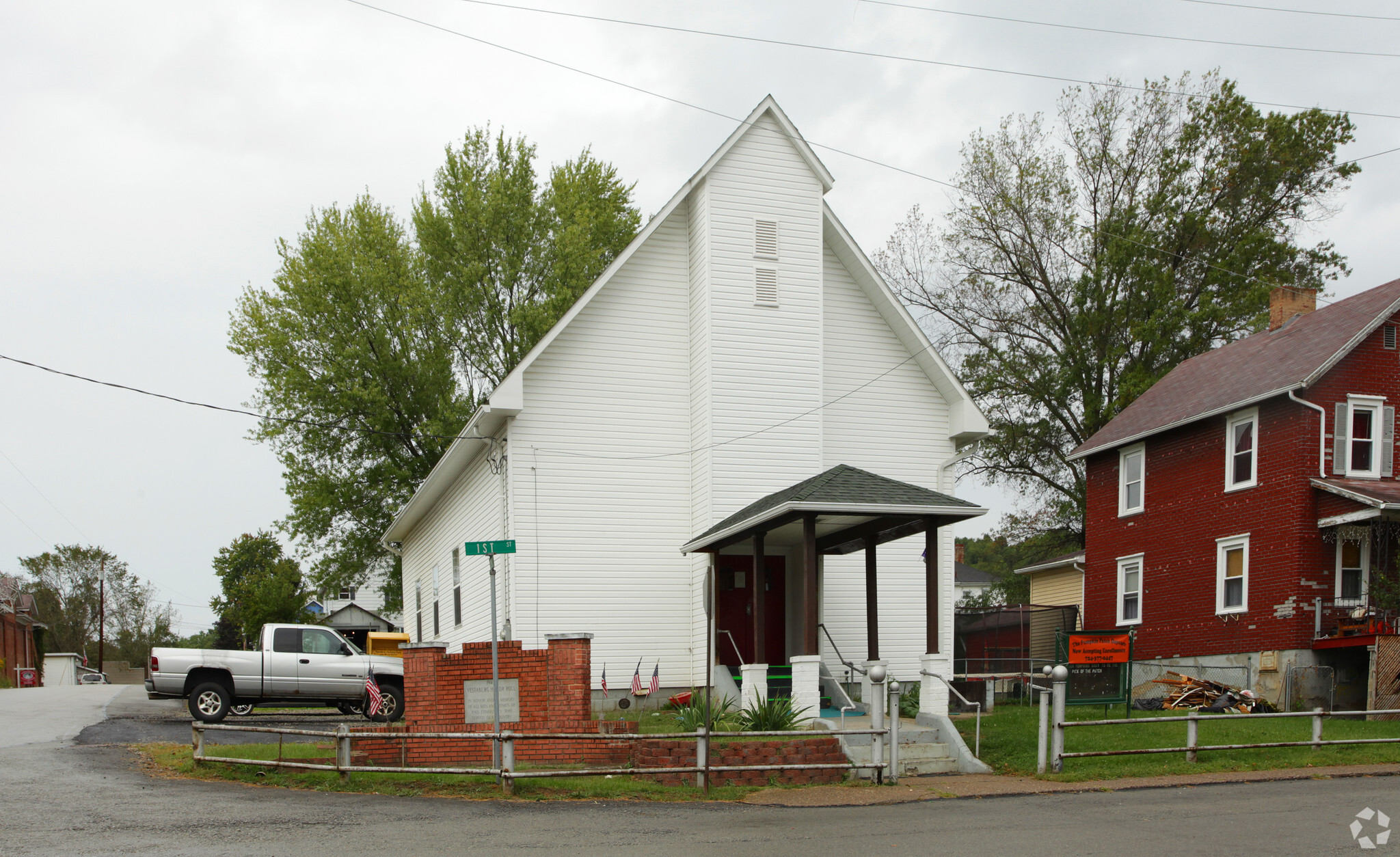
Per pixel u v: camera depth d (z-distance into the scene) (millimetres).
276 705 24750
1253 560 24531
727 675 19391
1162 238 36250
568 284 36938
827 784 14078
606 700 20906
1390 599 21484
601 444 21750
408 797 12484
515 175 38938
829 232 23531
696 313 22297
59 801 11641
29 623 62719
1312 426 23547
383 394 35656
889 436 23484
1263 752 16141
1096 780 14383
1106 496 30578
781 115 22625
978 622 30406
